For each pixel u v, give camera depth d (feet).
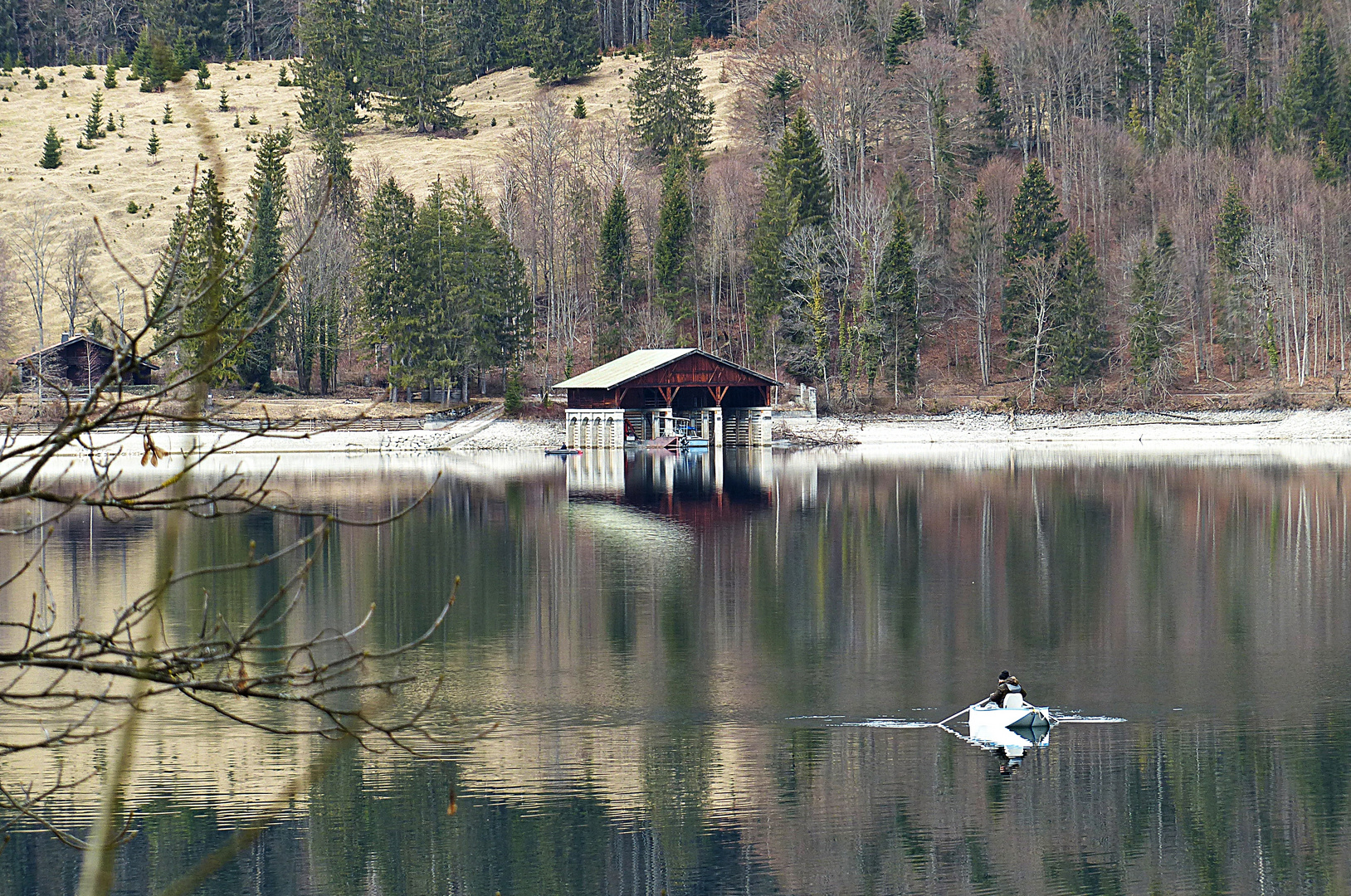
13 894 109.29
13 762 142.72
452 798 46.73
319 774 37.93
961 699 175.01
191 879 36.58
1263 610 237.86
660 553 320.70
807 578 279.28
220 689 35.60
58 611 237.25
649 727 162.20
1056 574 282.77
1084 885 113.80
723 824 128.88
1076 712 167.94
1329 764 144.77
